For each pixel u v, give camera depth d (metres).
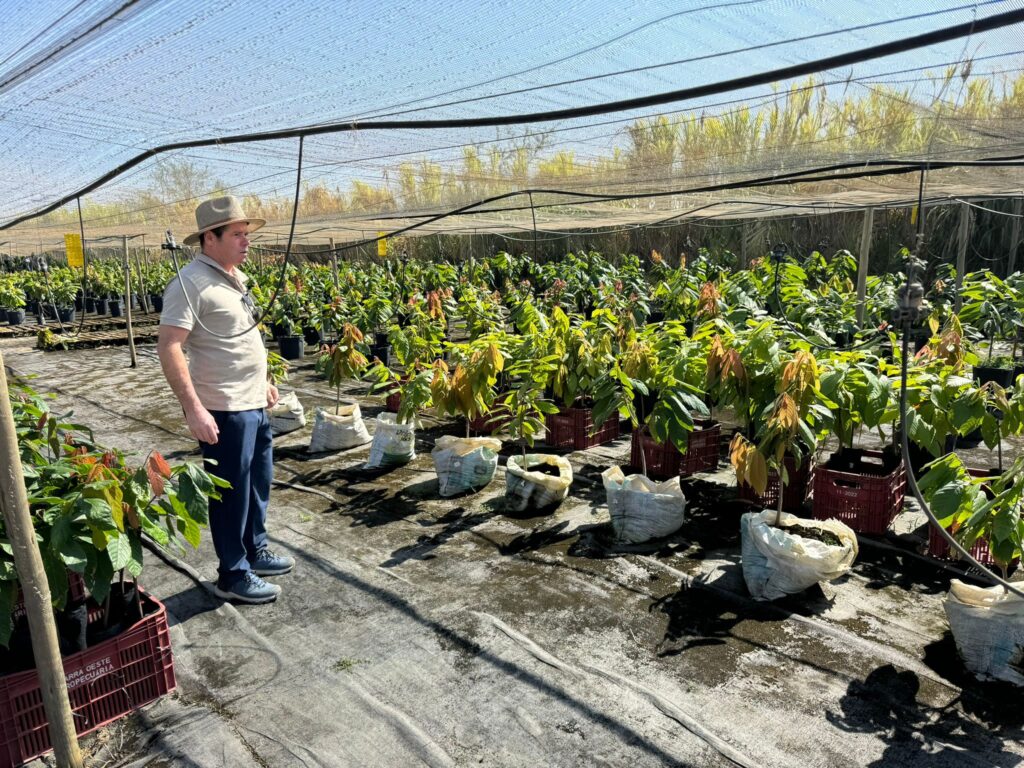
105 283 18.45
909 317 2.16
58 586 2.28
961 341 4.51
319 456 5.74
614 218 9.17
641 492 3.93
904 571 3.60
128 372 9.88
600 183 5.02
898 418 3.83
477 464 4.75
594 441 5.89
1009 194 6.40
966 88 2.68
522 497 4.39
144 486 2.39
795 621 3.15
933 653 2.89
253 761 2.38
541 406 4.59
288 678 2.83
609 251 17.73
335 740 2.47
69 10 2.10
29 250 19.00
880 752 2.36
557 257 18.95
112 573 2.36
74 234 8.05
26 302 18.42
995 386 3.58
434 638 3.08
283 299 12.12
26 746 2.38
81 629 2.49
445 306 10.09
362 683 2.78
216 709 2.64
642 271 15.02
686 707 2.59
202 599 3.48
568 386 4.91
